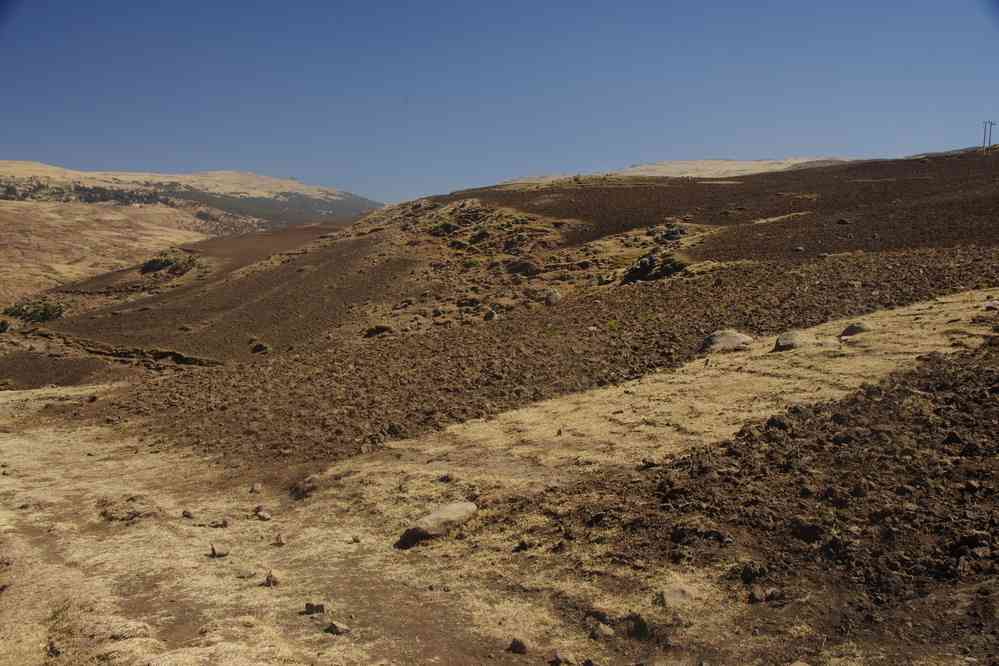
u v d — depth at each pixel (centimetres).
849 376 1673
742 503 1139
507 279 5709
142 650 933
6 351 6188
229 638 958
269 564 1288
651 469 1388
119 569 1316
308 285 6775
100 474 2173
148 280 9219
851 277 2903
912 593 846
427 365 2931
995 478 1038
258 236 11769
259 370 3556
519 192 9050
